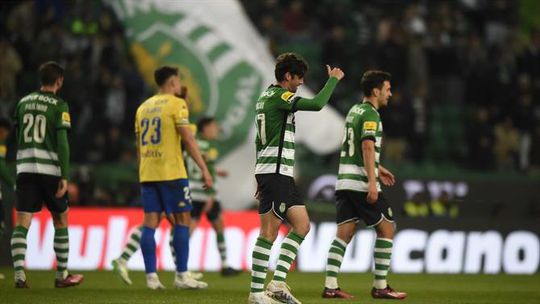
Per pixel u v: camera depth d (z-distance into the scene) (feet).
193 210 130.11
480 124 212.43
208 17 177.37
